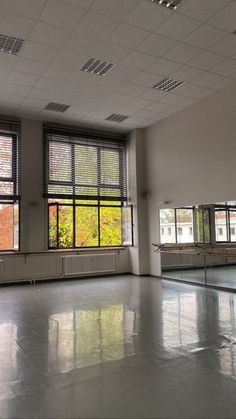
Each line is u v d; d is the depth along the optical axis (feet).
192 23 15.56
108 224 31.81
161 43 17.22
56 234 28.53
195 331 13.43
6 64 19.03
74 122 29.37
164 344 11.93
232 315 15.98
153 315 16.11
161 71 20.36
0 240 26.91
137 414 7.36
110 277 30.09
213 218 23.81
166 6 14.39
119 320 15.24
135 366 10.00
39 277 27.37
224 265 22.93
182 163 26.86
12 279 26.23
